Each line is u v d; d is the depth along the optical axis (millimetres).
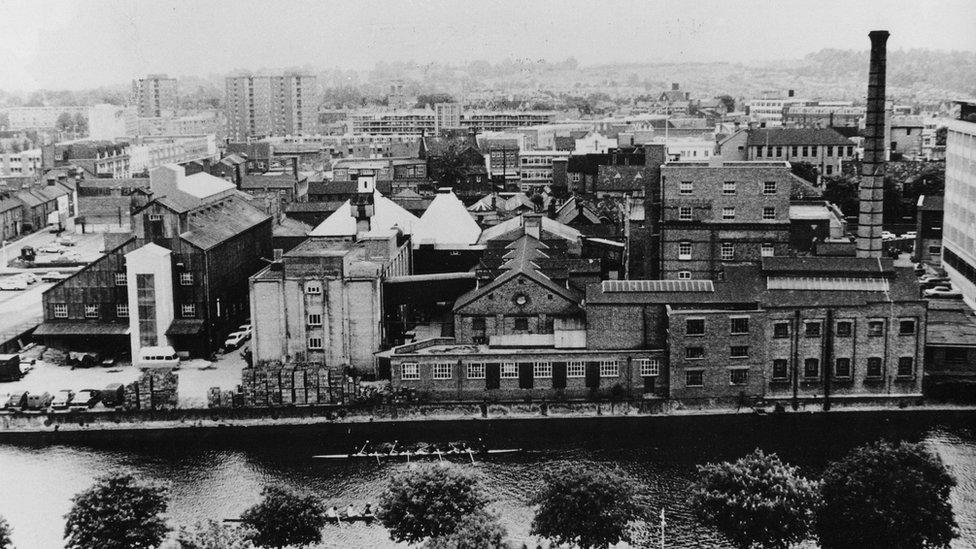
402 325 157375
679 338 137500
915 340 138125
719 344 137625
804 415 137500
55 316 169125
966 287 188625
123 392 144000
